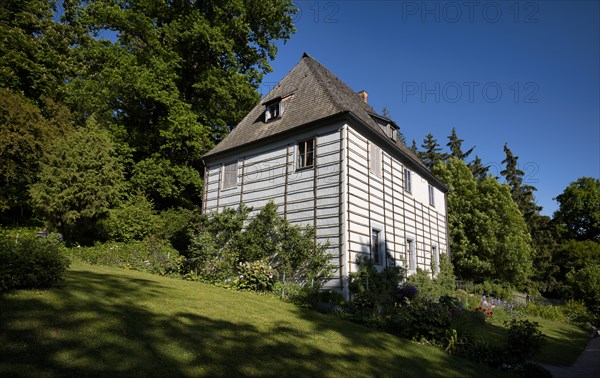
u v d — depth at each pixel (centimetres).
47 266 703
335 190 1365
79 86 2278
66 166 1567
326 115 1444
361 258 1345
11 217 1873
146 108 2394
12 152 1609
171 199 2380
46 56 2300
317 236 1376
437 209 2294
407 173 1917
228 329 682
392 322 1004
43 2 2381
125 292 786
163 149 2298
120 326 572
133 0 2302
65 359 443
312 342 724
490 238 2811
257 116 1920
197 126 2198
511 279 2881
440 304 1108
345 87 2062
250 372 524
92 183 1582
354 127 1446
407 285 1405
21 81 2167
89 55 2322
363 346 771
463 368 776
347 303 1173
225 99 2361
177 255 1764
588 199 4406
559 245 3941
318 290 1268
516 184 4528
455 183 3094
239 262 1463
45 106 2103
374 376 622
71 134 1791
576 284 2786
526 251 2839
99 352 477
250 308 891
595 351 1273
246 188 1723
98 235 1830
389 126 1912
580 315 2242
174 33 2245
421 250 1950
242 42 2636
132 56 2148
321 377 565
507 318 1702
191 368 492
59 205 1507
